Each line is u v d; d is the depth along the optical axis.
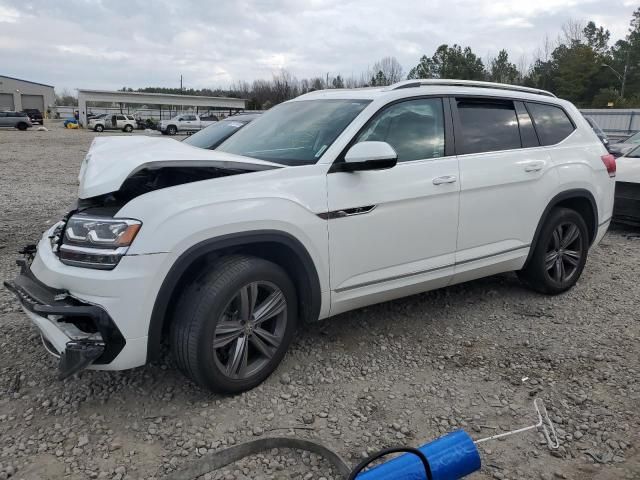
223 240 2.98
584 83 64.50
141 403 3.15
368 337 4.08
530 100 4.75
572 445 2.89
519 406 3.24
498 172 4.24
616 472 2.68
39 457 2.68
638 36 66.81
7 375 3.39
